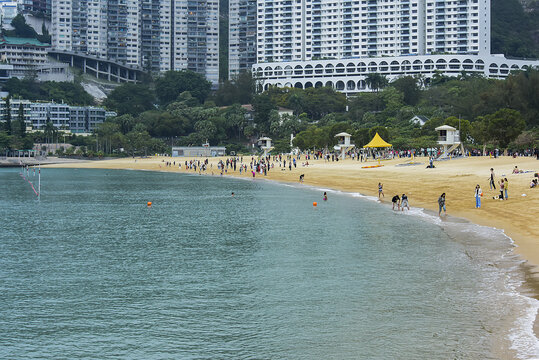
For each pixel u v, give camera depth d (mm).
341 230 63625
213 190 119875
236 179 152750
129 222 73625
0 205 95188
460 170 112500
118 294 39875
